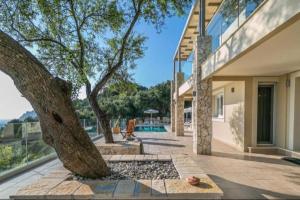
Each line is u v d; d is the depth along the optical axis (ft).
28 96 11.85
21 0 19.04
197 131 26.99
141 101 108.78
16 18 19.72
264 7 11.99
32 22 20.79
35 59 12.19
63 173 14.14
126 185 11.65
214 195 10.58
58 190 11.03
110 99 97.09
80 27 23.73
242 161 22.86
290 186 15.19
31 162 21.59
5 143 18.26
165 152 28.37
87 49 25.84
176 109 49.80
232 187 14.98
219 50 20.06
